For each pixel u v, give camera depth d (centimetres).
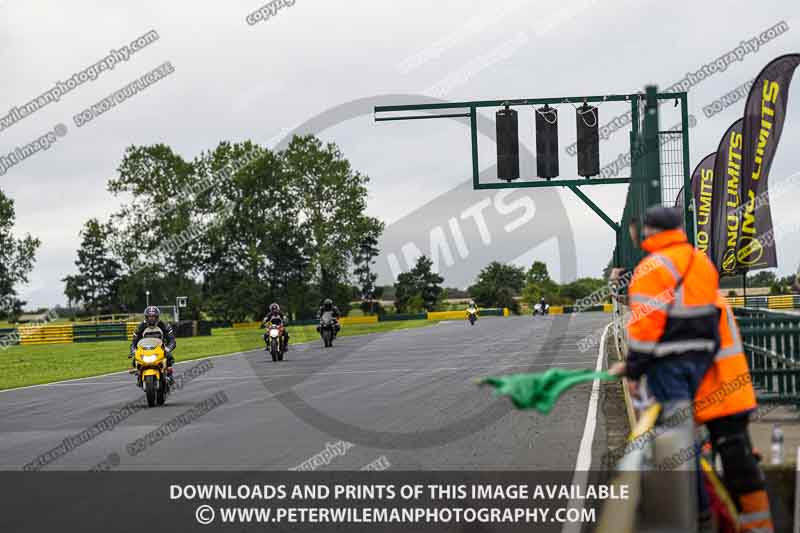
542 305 12900
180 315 12094
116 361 5209
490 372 2981
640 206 1319
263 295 11525
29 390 3288
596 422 1681
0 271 13650
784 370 1595
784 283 8400
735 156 2503
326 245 11619
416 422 1792
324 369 3544
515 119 3278
